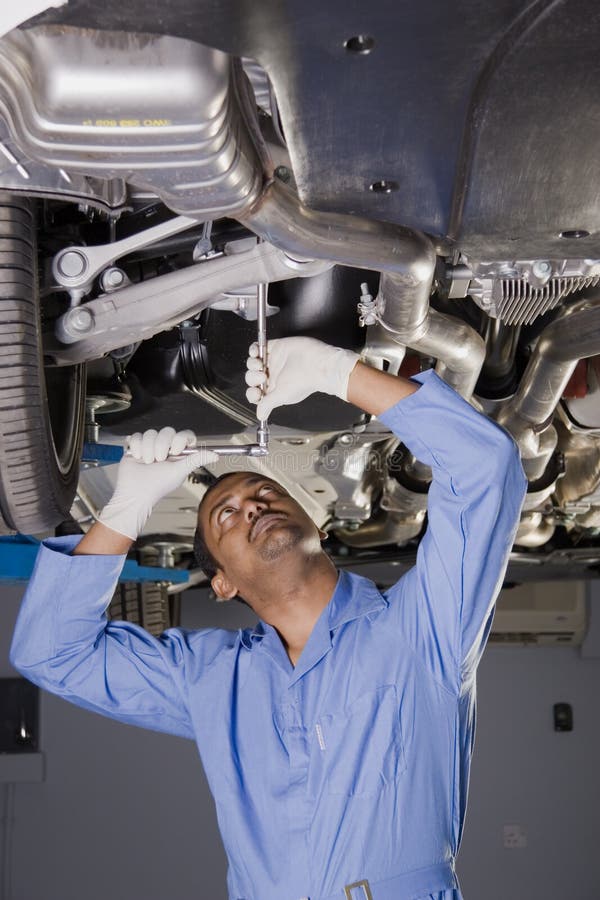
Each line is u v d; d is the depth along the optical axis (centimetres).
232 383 282
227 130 154
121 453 299
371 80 151
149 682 229
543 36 142
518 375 343
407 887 200
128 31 143
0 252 196
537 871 715
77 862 690
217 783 216
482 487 196
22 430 212
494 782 724
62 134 151
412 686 208
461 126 161
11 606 689
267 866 208
